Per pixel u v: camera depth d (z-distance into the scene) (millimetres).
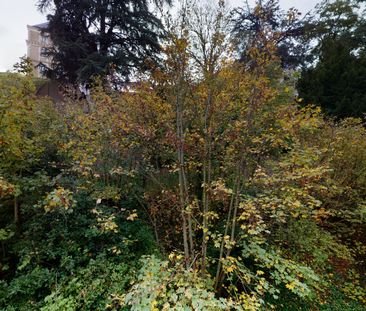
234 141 3361
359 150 5105
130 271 3594
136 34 11891
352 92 10469
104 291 3242
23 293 3287
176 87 3422
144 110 4031
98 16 11578
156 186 4801
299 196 3486
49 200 3160
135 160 4527
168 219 4605
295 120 3393
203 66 3291
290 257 4078
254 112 3207
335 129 5293
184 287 2598
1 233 3605
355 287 4297
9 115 3350
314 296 3824
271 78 4227
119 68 10430
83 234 3941
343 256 4738
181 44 3162
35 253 3641
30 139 4188
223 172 3883
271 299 3818
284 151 4723
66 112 5066
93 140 4441
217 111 3354
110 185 4586
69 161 4512
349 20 14180
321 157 4750
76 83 9859
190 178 4223
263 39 3139
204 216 3291
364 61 10922
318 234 4484
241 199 3414
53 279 3377
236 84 3262
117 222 4387
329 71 10961
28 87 3887
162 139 3979
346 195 5355
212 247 4027
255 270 4113
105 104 4531
